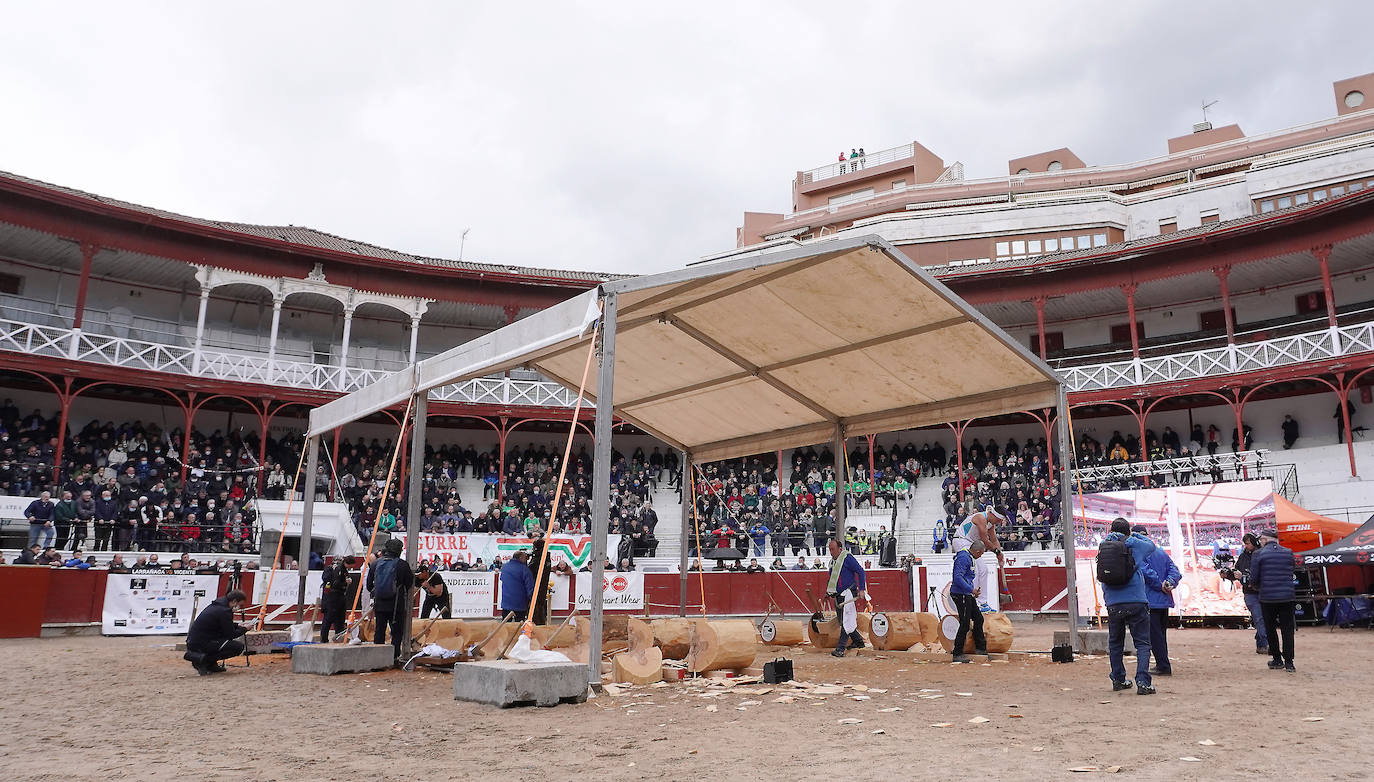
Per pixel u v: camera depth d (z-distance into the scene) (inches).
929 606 1039.0
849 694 380.8
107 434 1261.1
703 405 737.0
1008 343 564.1
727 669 461.1
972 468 1480.1
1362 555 774.5
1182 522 924.6
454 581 999.6
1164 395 1344.7
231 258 1414.9
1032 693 381.7
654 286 446.9
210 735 291.6
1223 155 1925.4
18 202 1249.4
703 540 1278.3
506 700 346.0
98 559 993.5
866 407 700.0
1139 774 217.9
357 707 353.4
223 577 900.0
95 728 307.7
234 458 1353.3
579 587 1049.5
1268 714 314.0
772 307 556.4
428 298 1569.9
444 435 1627.7
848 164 2480.3
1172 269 1428.4
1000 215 1918.1
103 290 1509.6
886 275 508.7
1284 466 1230.3
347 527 1171.9
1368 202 1243.8
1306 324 1496.1
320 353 1662.2
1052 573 1061.1
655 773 227.8
